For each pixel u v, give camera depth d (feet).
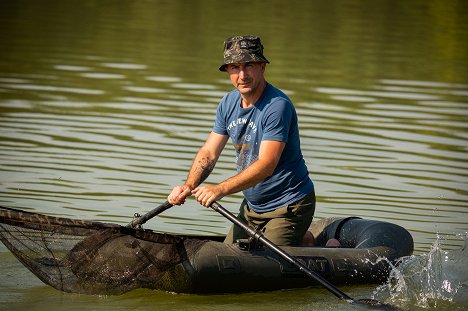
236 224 54.49
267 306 53.06
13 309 51.16
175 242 53.88
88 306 52.16
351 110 101.81
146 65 125.18
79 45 139.54
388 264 58.13
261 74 55.83
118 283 53.93
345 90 112.27
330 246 59.57
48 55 130.62
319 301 54.24
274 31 157.17
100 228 52.54
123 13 174.60
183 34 152.15
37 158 80.84
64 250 53.01
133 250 53.47
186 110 100.01
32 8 177.17
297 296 55.11
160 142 87.10
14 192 71.36
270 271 55.21
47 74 117.80
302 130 92.17
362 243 59.82
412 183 76.59
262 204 58.03
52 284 53.78
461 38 156.35
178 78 116.98
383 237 60.13
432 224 67.36
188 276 53.57
